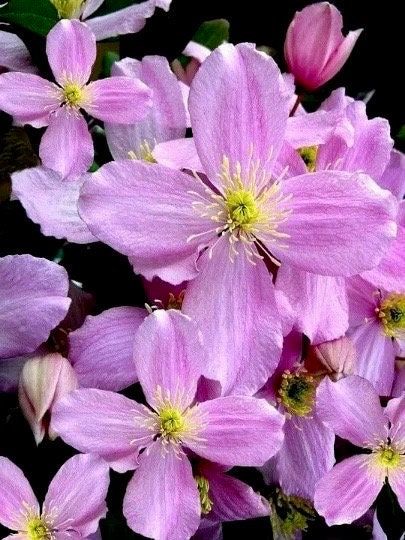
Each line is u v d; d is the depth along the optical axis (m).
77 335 0.17
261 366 0.16
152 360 0.16
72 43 0.18
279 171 0.17
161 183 0.16
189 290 0.17
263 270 0.17
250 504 0.18
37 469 0.18
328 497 0.18
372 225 0.16
